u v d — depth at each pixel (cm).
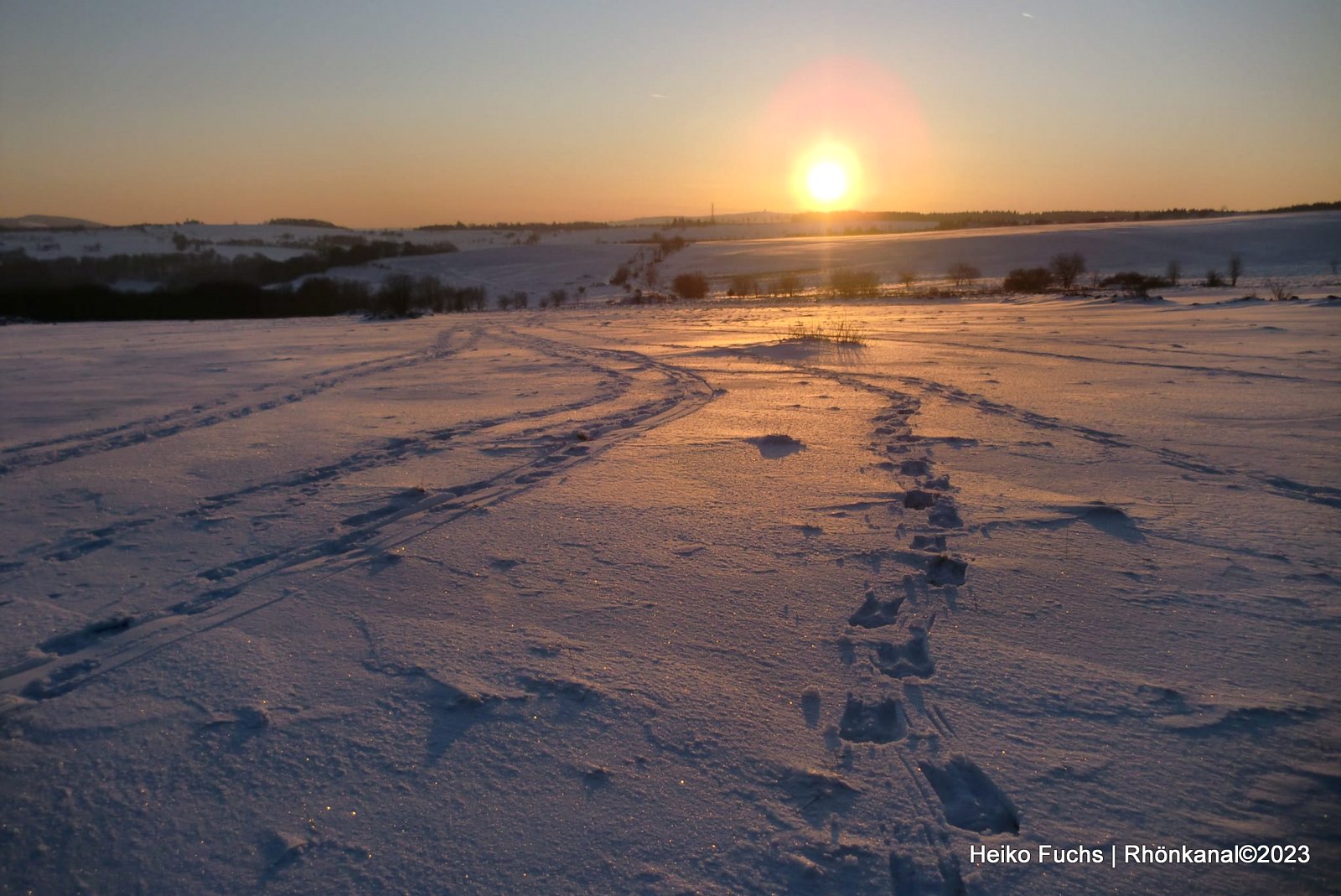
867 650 312
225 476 609
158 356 1631
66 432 812
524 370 1280
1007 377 1023
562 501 516
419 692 288
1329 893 193
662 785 236
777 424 758
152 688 297
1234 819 219
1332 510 460
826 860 207
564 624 339
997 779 236
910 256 7981
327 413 897
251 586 390
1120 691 279
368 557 424
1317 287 3019
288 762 251
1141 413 755
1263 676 287
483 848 212
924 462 593
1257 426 685
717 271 8288
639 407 886
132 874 208
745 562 404
